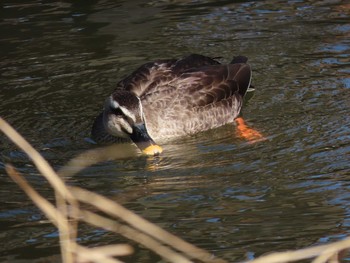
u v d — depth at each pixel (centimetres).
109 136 1394
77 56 1722
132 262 987
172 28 1842
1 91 1577
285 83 1560
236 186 1179
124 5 1984
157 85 1491
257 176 1211
